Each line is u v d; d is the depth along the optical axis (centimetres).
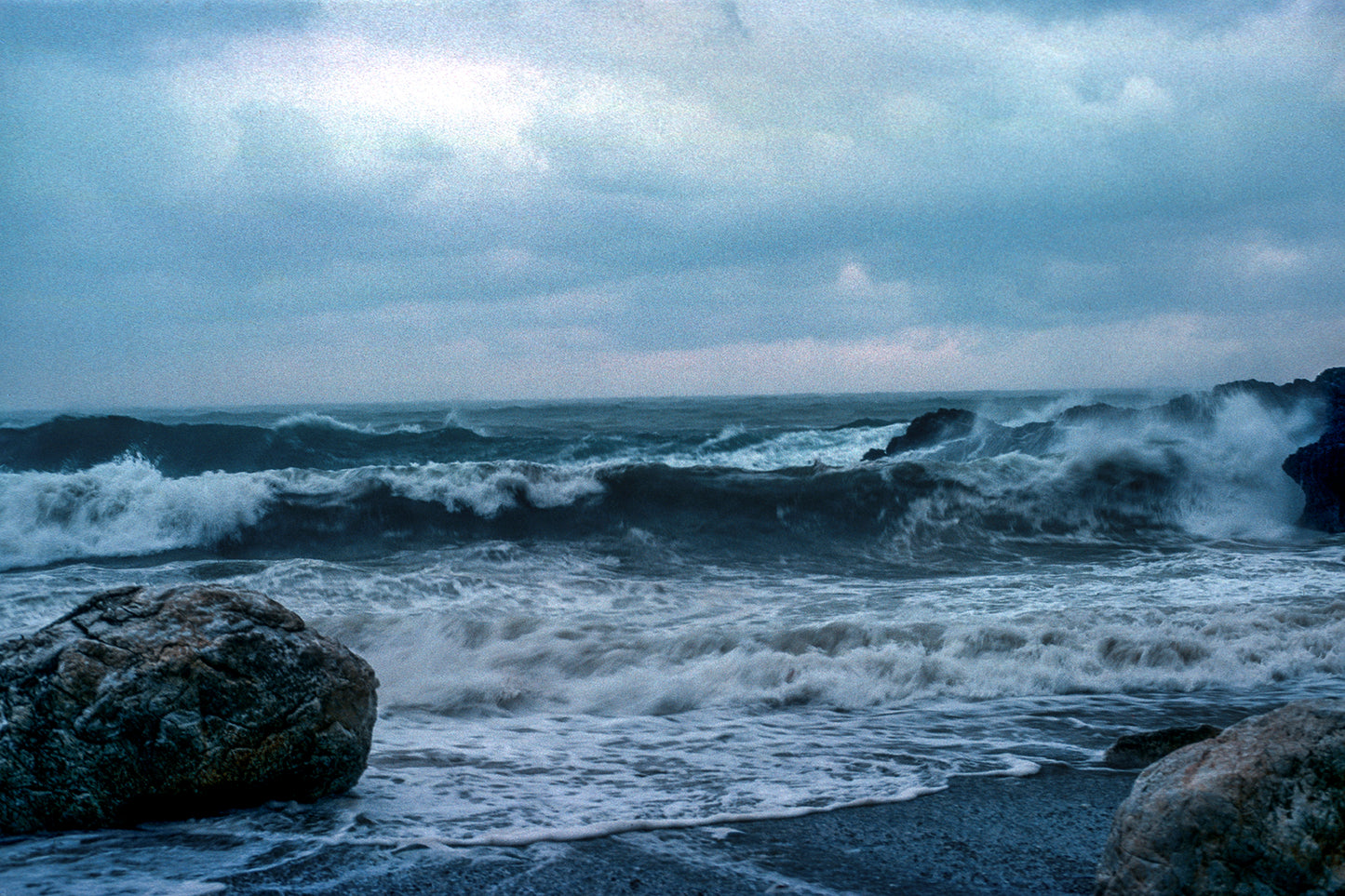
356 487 1454
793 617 941
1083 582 1124
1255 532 1500
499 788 484
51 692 409
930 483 1548
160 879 355
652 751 563
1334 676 748
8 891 340
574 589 1094
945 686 712
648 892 353
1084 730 609
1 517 1309
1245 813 285
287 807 440
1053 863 388
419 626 833
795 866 381
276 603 464
